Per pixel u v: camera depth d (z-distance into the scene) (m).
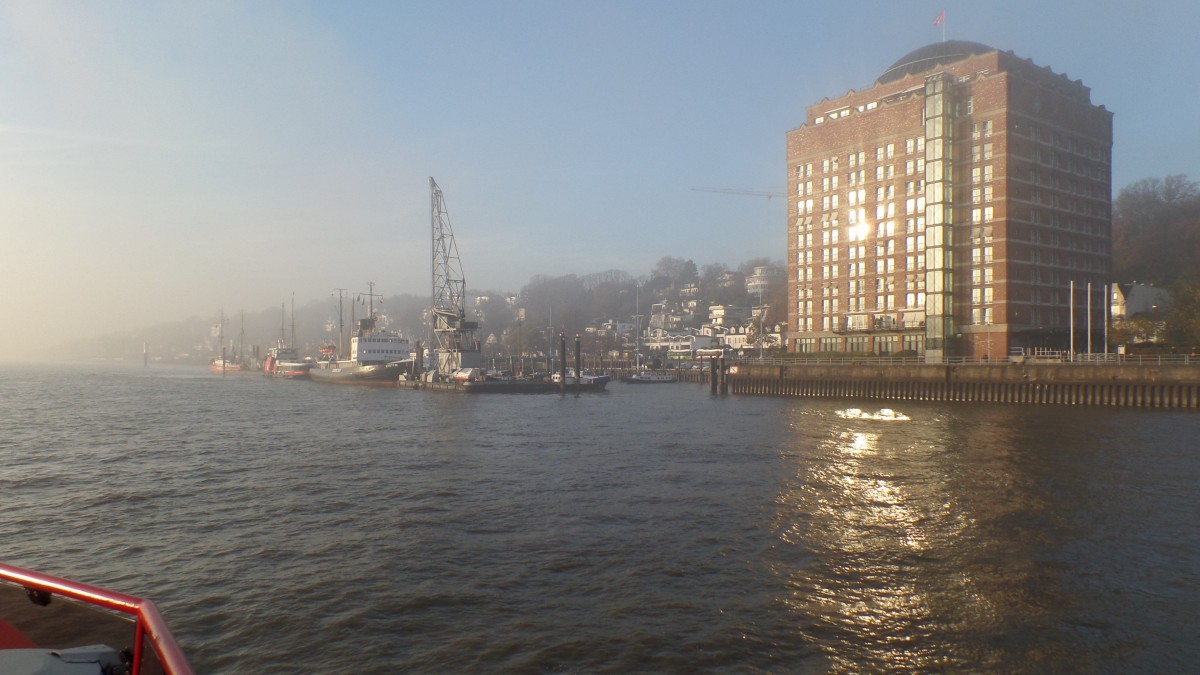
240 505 32.59
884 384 94.88
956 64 106.62
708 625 18.92
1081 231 107.50
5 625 8.23
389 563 24.05
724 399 105.19
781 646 17.72
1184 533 27.23
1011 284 97.00
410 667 16.67
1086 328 107.19
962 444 50.69
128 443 54.06
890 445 50.88
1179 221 148.00
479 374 126.19
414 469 41.78
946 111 101.38
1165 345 89.81
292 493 35.06
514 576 22.72
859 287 116.00
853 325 116.69
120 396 113.31
